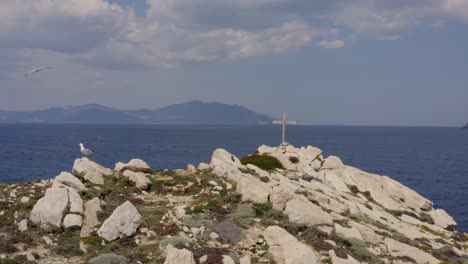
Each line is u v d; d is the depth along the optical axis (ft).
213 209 98.37
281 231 87.51
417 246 106.83
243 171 132.36
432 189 290.76
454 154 582.76
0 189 109.19
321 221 98.48
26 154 455.22
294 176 143.33
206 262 75.46
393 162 459.32
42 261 74.69
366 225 111.04
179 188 115.96
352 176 156.97
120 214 86.22
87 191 103.24
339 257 85.71
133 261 75.61
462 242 126.82
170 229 87.30
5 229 85.61
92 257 76.74
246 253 82.89
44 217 88.12
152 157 443.32
